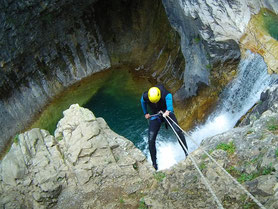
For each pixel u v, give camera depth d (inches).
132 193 224.5
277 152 178.5
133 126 469.4
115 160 253.1
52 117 503.5
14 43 448.1
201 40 383.9
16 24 435.5
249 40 355.6
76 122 281.0
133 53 558.6
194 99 435.2
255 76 346.0
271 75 322.3
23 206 233.8
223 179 187.0
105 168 245.6
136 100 504.7
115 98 514.9
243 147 204.1
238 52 364.2
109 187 233.6
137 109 491.8
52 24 484.7
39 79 510.9
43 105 512.1
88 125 273.3
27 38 463.5
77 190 236.1
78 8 494.9
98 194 230.7
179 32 436.5
